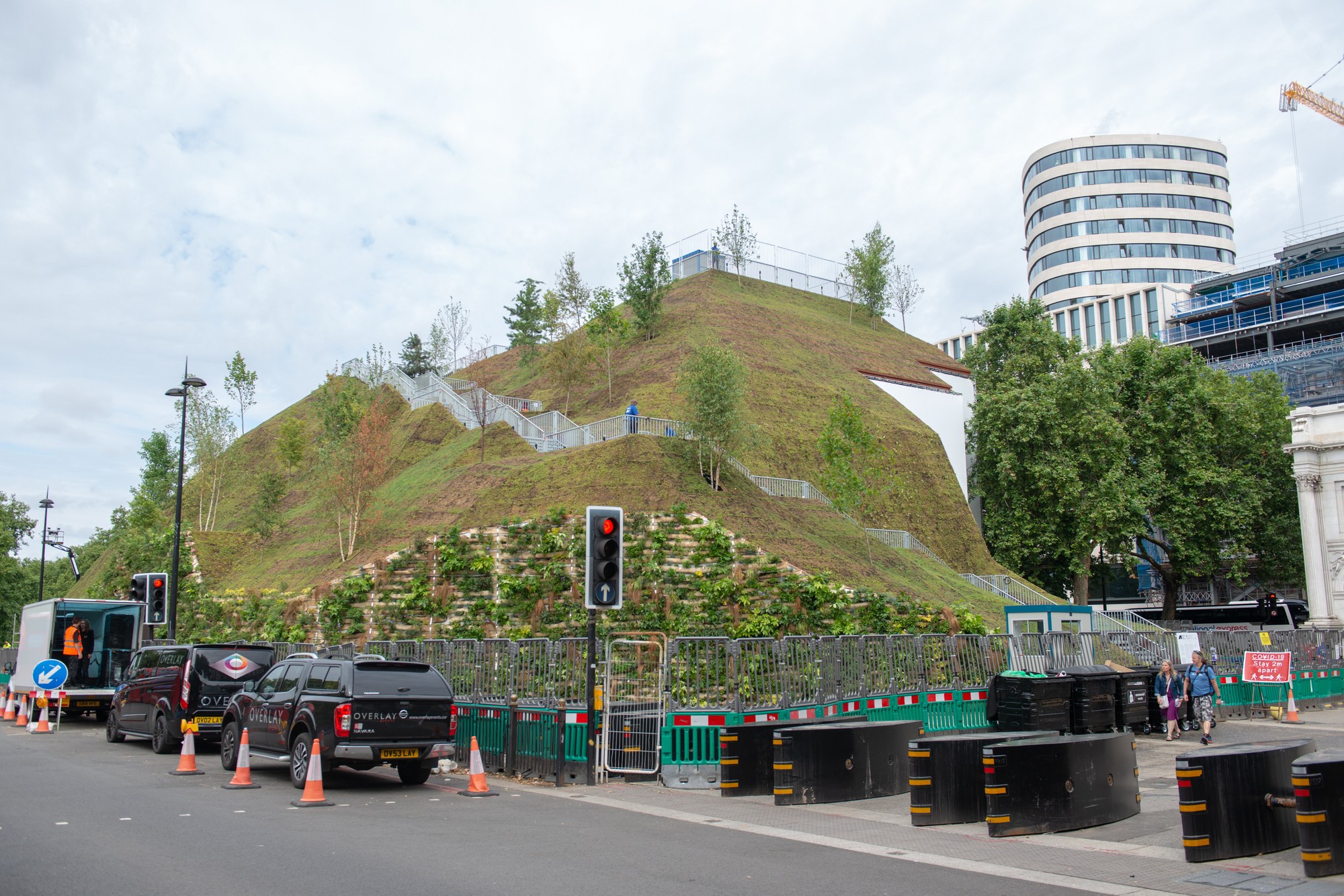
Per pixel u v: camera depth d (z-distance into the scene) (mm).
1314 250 80250
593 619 14453
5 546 66812
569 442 43781
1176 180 110375
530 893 7414
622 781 14602
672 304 72125
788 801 12398
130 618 26438
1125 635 22766
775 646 15203
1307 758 8523
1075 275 110000
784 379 56125
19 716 25578
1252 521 50875
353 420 53469
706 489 37031
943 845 9734
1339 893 7645
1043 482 48469
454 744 14102
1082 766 10797
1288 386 72188
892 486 45844
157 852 8766
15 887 7355
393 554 33531
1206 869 8508
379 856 8734
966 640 18594
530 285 82938
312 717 13508
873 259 81812
